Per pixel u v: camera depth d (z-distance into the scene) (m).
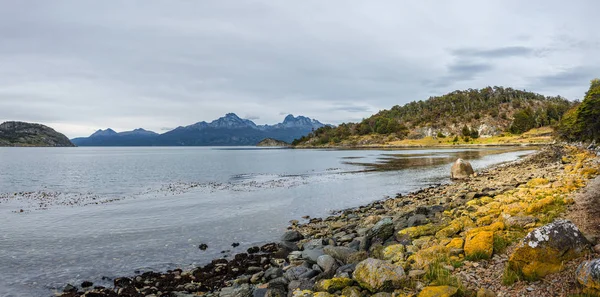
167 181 48.41
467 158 75.94
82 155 163.75
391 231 14.34
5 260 15.45
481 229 11.41
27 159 120.88
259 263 14.16
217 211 25.80
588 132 72.69
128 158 129.12
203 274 13.24
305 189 36.88
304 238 17.91
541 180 21.20
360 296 8.25
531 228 11.09
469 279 8.06
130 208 27.62
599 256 7.45
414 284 8.16
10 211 27.11
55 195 36.12
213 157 134.75
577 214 11.62
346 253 12.45
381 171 55.09
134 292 11.74
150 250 16.73
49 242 18.17
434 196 26.64
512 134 187.62
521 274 7.59
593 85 103.06
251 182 45.34
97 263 15.05
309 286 9.84
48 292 12.26
